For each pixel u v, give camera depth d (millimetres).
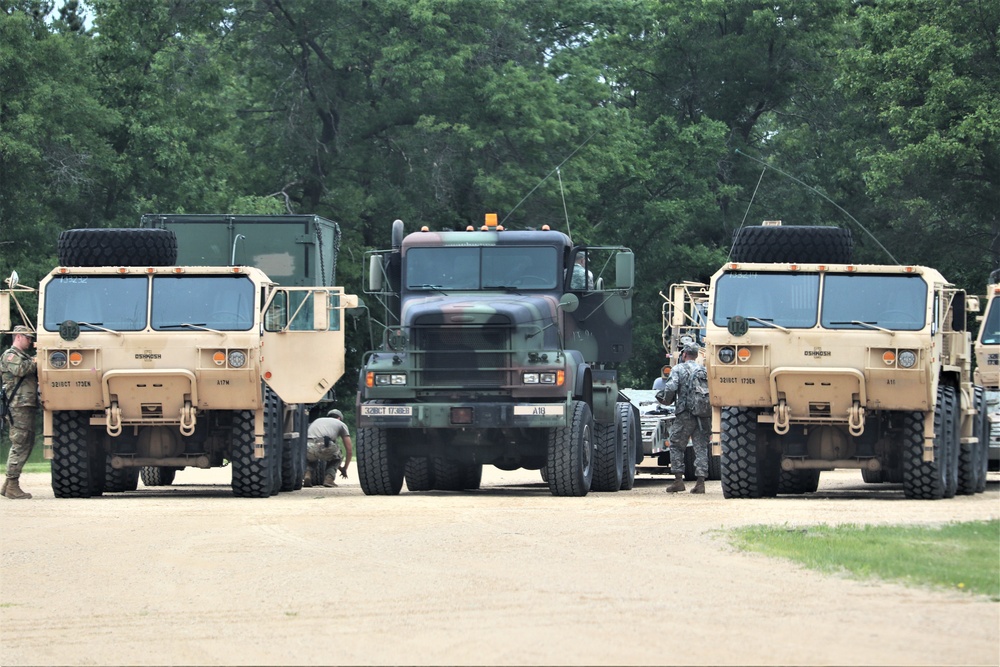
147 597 34750
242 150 163500
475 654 27094
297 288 65750
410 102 156625
